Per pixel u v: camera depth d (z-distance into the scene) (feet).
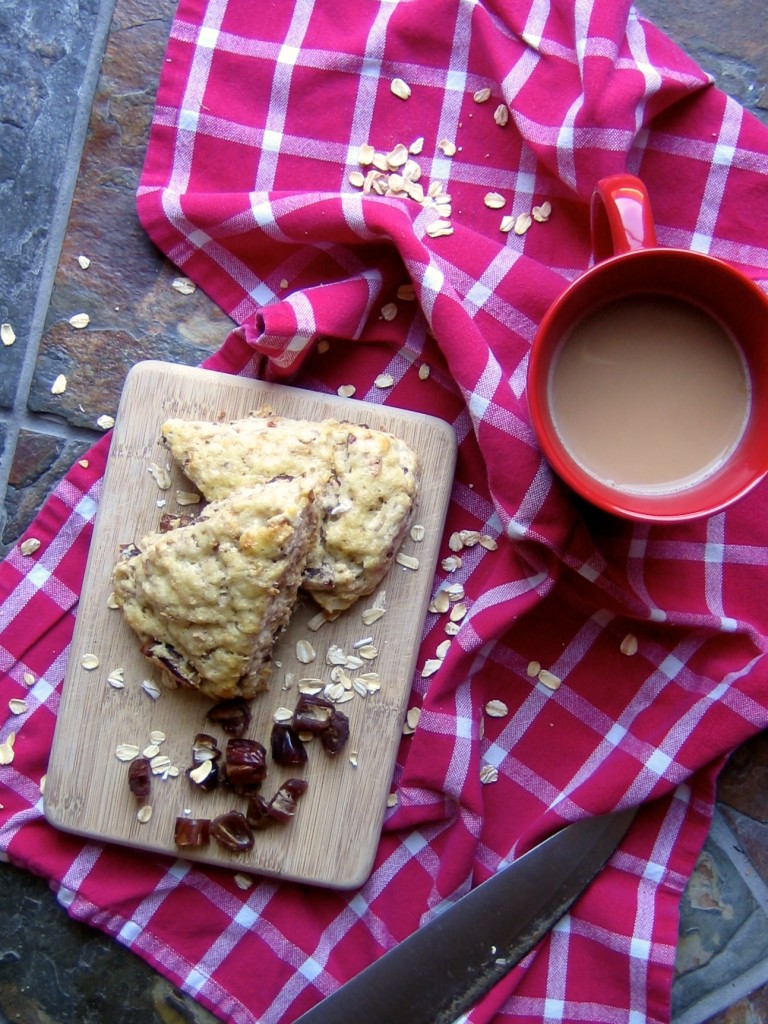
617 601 1.50
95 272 1.57
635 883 1.52
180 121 1.52
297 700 1.50
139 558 1.44
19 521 1.57
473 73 1.52
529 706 1.56
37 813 1.53
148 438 1.50
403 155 1.53
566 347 1.38
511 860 1.52
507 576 1.51
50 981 1.56
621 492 1.36
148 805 1.50
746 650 1.52
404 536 1.49
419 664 1.54
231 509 1.38
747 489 1.32
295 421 1.47
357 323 1.51
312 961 1.53
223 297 1.56
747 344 1.36
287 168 1.54
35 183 1.56
